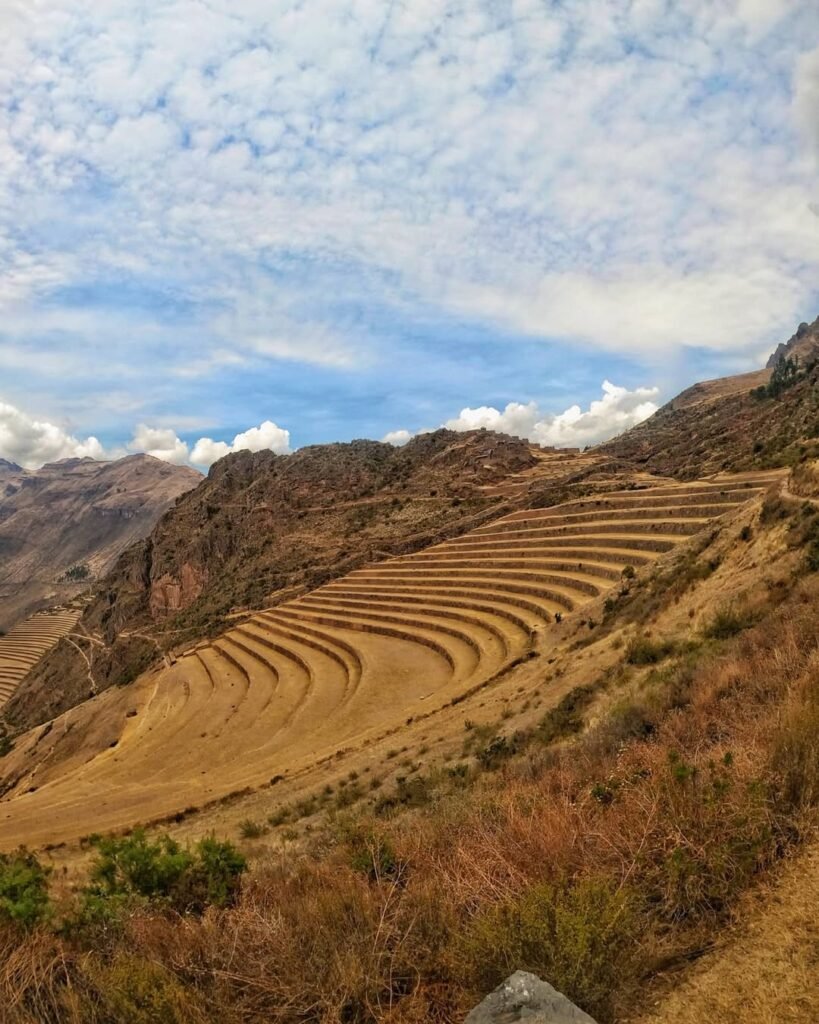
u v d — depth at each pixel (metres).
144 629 129.62
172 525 160.75
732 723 10.28
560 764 13.02
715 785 6.85
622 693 19.19
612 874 6.08
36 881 8.65
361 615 65.25
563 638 35.78
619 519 58.09
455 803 12.37
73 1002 5.14
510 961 4.84
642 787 7.75
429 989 5.29
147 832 24.22
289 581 97.19
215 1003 5.39
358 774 23.73
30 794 44.59
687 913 5.60
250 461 165.75
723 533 32.28
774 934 4.93
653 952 5.04
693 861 5.80
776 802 6.54
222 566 131.75
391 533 102.00
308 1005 5.26
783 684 11.05
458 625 51.28
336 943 5.93
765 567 23.70
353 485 130.00
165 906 8.38
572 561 52.22
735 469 62.00
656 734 12.03
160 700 61.44
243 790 26.84
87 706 83.12
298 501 127.69
